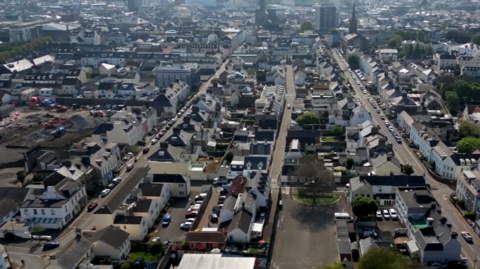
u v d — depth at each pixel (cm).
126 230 18225
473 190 19350
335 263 15412
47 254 17338
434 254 16000
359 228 18562
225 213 18675
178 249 17262
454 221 19038
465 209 19800
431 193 19638
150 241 18138
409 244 16888
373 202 18650
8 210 19812
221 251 16900
